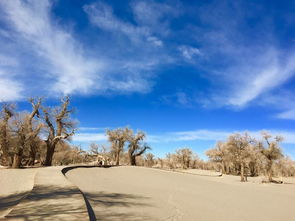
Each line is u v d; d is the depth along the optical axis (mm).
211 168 114375
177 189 22750
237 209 14531
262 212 14453
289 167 91438
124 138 65812
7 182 17281
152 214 10117
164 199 15117
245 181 48500
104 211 9586
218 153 79438
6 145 30984
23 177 20016
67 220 6789
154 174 38812
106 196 13516
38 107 35625
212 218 11062
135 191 17609
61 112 39719
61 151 64875
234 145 53312
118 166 49094
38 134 35219
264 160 51219
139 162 107250
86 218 7020
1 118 31062
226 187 30922
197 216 10984
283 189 34344
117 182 23719
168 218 9781
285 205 18484
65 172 25469
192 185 28797
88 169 35469
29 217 7027
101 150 66188
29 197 9945
